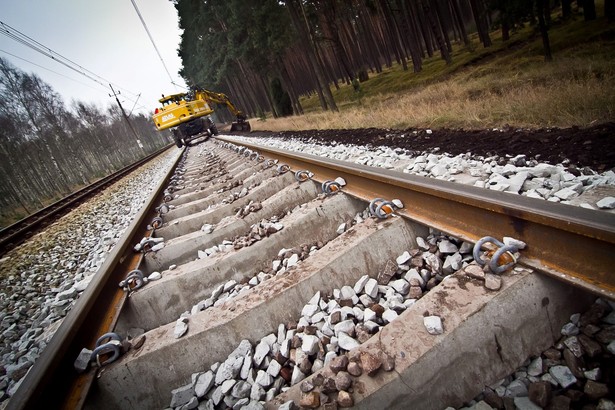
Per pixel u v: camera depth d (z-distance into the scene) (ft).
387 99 53.01
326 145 24.47
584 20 57.88
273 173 14.88
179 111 57.98
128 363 5.07
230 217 10.74
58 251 18.66
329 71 137.18
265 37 81.87
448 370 3.72
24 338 9.32
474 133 15.16
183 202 16.16
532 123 14.02
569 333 3.97
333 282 5.89
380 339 4.01
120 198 31.96
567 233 4.08
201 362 5.30
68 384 4.99
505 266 4.21
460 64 70.23
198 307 6.98
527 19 48.14
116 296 7.40
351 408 3.57
